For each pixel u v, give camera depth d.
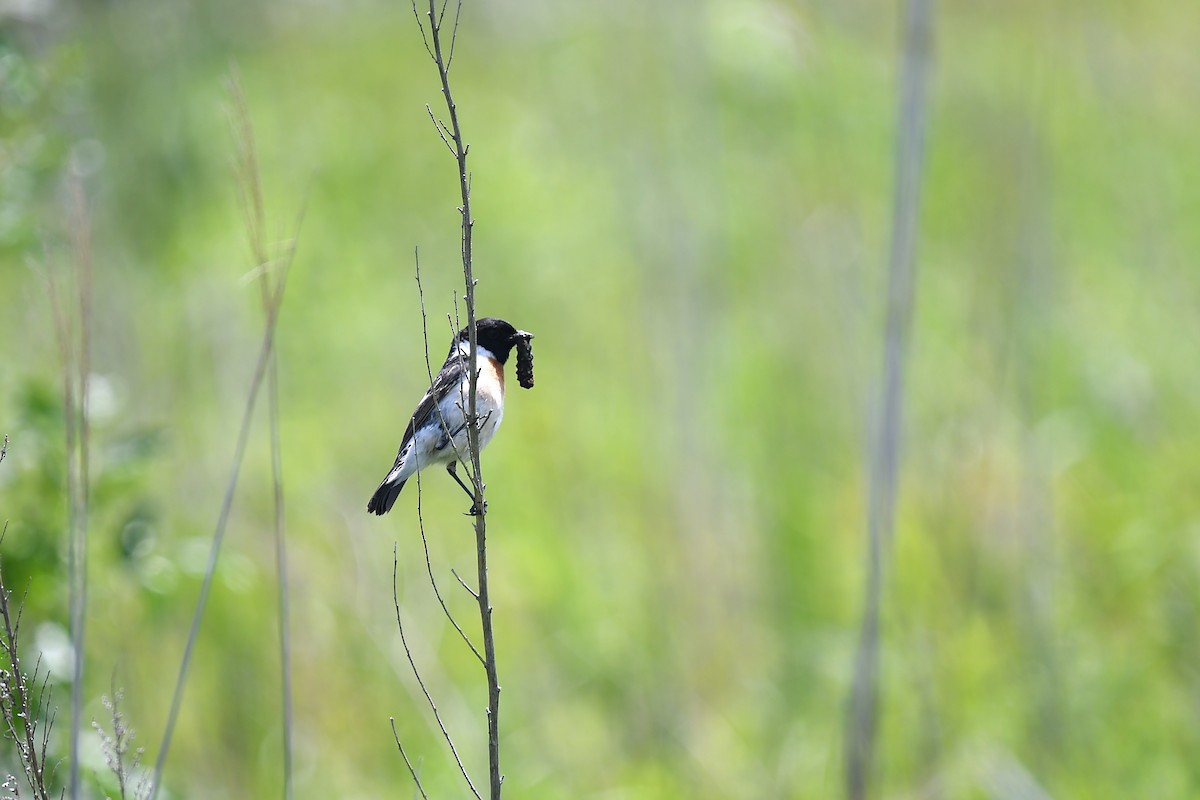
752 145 20.22
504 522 14.12
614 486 14.57
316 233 19.62
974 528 12.99
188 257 18.86
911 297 11.00
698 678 12.40
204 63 23.53
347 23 27.36
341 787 11.12
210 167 20.88
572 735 11.95
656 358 15.48
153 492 12.58
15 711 6.09
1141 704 11.81
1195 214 19.23
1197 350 15.64
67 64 10.47
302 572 12.52
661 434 14.76
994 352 14.92
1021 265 15.48
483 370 8.49
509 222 19.80
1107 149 20.41
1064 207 19.06
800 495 13.99
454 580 13.20
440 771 11.31
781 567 13.27
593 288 18.22
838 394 15.29
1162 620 12.39
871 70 23.62
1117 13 23.38
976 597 12.54
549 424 15.19
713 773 11.58
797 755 11.80
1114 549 13.01
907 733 11.72
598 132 22.03
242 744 11.31
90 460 9.05
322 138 22.61
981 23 24.17
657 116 20.03
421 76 25.19
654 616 12.85
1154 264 16.95
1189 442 14.23
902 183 11.09
